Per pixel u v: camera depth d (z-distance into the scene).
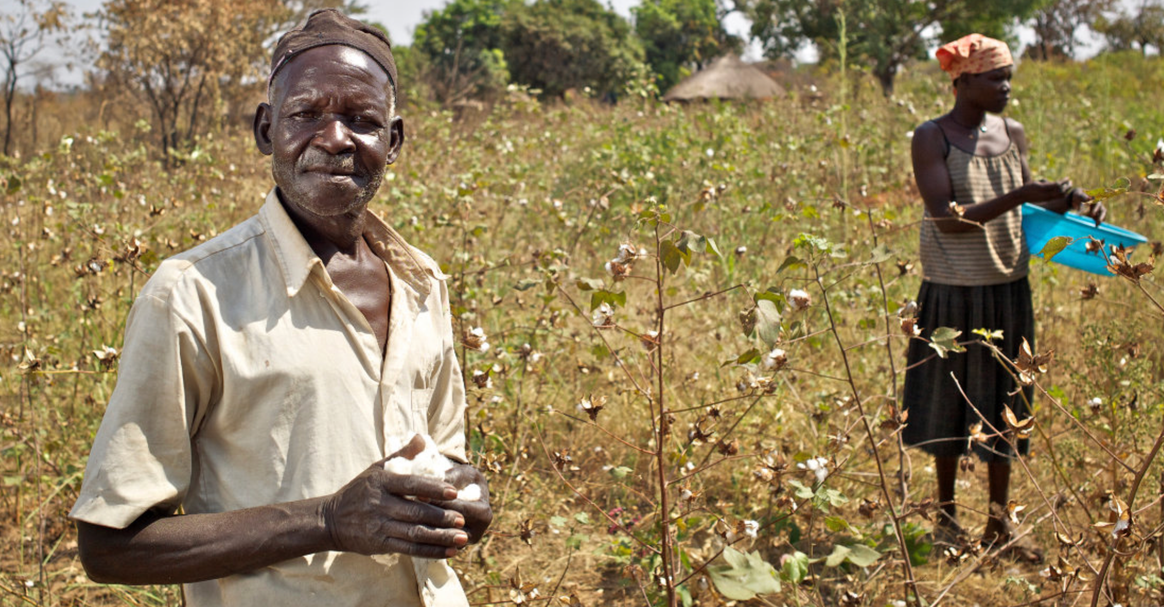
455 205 4.32
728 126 8.05
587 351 4.33
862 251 5.16
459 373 1.74
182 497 1.34
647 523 3.21
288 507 1.28
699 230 6.01
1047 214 3.14
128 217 5.65
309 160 1.41
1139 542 2.46
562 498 3.41
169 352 1.29
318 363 1.36
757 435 3.58
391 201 5.75
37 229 5.18
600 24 31.05
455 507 1.39
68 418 3.86
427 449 1.35
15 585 2.85
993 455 3.30
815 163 7.23
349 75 1.44
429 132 8.86
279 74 1.46
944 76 11.63
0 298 4.54
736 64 19.27
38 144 11.91
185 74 12.95
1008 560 3.25
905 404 3.46
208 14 12.63
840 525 2.58
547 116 9.44
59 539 3.34
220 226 5.75
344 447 1.37
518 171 6.52
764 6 26.30
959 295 3.28
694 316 4.69
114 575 1.28
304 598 1.36
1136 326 3.75
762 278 5.06
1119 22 22.25
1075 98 11.77
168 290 1.30
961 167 3.26
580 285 2.27
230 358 1.32
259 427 1.34
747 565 2.19
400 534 1.24
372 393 1.42
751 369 2.36
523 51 30.52
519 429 3.59
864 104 10.13
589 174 7.34
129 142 10.55
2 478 3.54
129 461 1.27
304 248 1.38
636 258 2.15
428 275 1.61
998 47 3.20
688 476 2.45
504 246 5.72
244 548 1.26
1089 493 3.16
